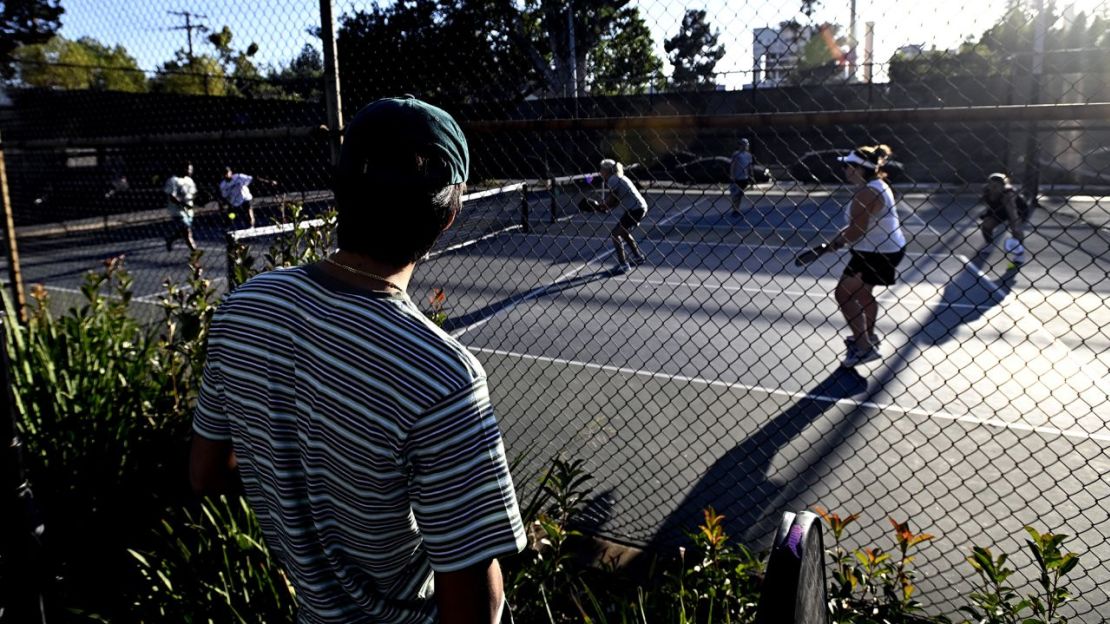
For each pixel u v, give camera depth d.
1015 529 3.67
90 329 4.10
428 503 1.11
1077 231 12.33
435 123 1.17
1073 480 4.15
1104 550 3.45
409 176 1.13
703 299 8.94
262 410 1.21
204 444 1.40
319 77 6.36
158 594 2.51
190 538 2.96
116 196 12.16
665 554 3.36
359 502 1.14
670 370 6.29
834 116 2.85
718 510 3.93
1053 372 5.96
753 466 4.43
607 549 3.38
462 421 1.10
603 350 6.94
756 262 11.12
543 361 6.64
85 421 3.37
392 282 1.19
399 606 1.30
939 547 3.54
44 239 14.55
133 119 12.14
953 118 2.72
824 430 4.95
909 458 4.51
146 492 3.33
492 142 5.54
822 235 13.09
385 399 1.09
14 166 12.06
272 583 2.38
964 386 5.73
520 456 3.35
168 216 13.61
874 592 2.46
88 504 3.18
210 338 1.28
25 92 12.27
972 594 2.29
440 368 1.10
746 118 3.00
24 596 2.09
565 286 9.66
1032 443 4.69
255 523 2.58
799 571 1.20
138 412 3.62
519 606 2.53
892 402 5.43
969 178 9.80
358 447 1.11
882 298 8.83
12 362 3.54
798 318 7.89
